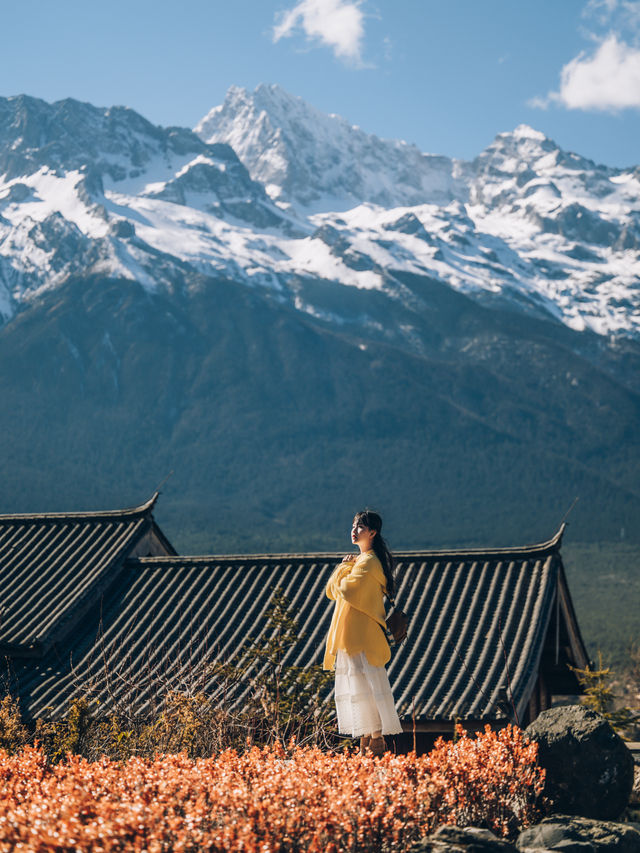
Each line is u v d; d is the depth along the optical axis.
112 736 10.98
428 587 21.47
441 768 6.92
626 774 7.91
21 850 5.00
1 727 11.84
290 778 6.36
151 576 23.44
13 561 24.23
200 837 5.32
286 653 19.59
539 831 6.70
